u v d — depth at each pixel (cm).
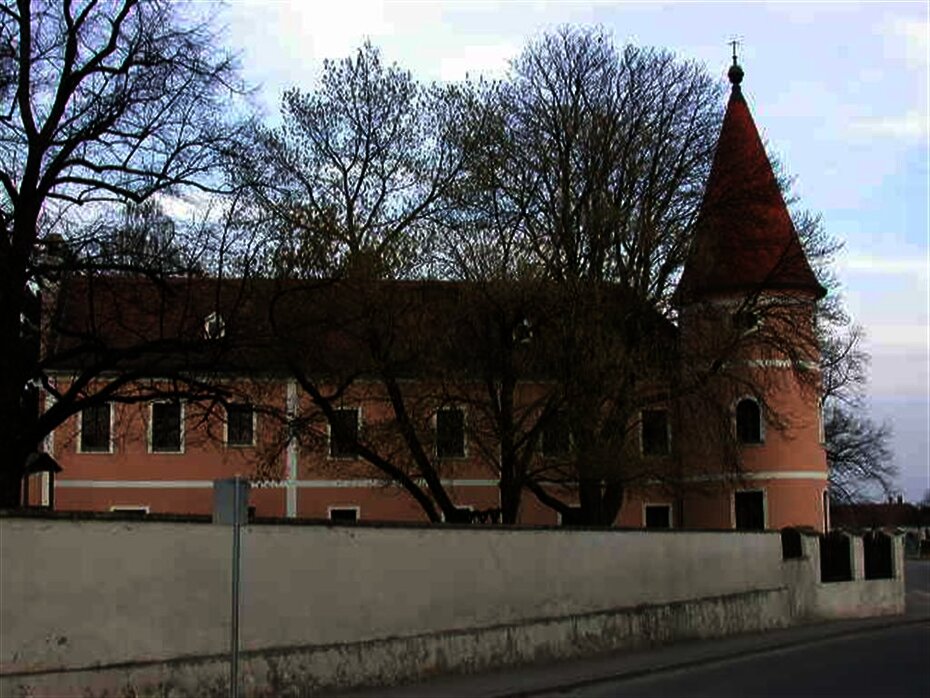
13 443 2186
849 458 7225
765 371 3675
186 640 1330
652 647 2238
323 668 1495
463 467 4594
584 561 2098
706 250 3475
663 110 3522
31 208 2202
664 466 3375
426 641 1681
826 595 3142
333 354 2750
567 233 3178
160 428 3556
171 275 2325
